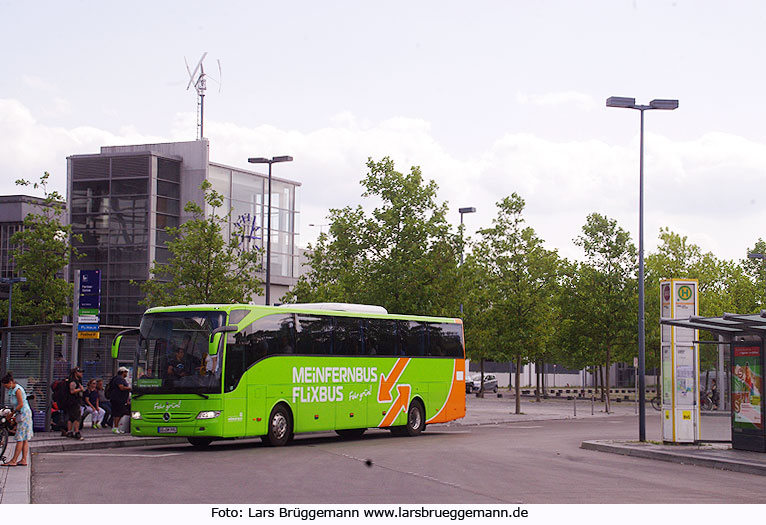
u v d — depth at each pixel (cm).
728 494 1515
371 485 1559
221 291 3812
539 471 1856
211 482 1603
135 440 2614
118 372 2747
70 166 5819
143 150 5934
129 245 5688
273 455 2209
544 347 5009
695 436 2508
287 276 6350
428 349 3111
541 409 5441
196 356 2366
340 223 4116
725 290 6719
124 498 1384
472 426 3884
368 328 2861
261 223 6194
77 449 2427
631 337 5475
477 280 4275
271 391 2486
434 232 4034
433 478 1678
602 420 4466
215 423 2320
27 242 4709
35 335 2873
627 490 1537
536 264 5012
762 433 2252
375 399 2856
